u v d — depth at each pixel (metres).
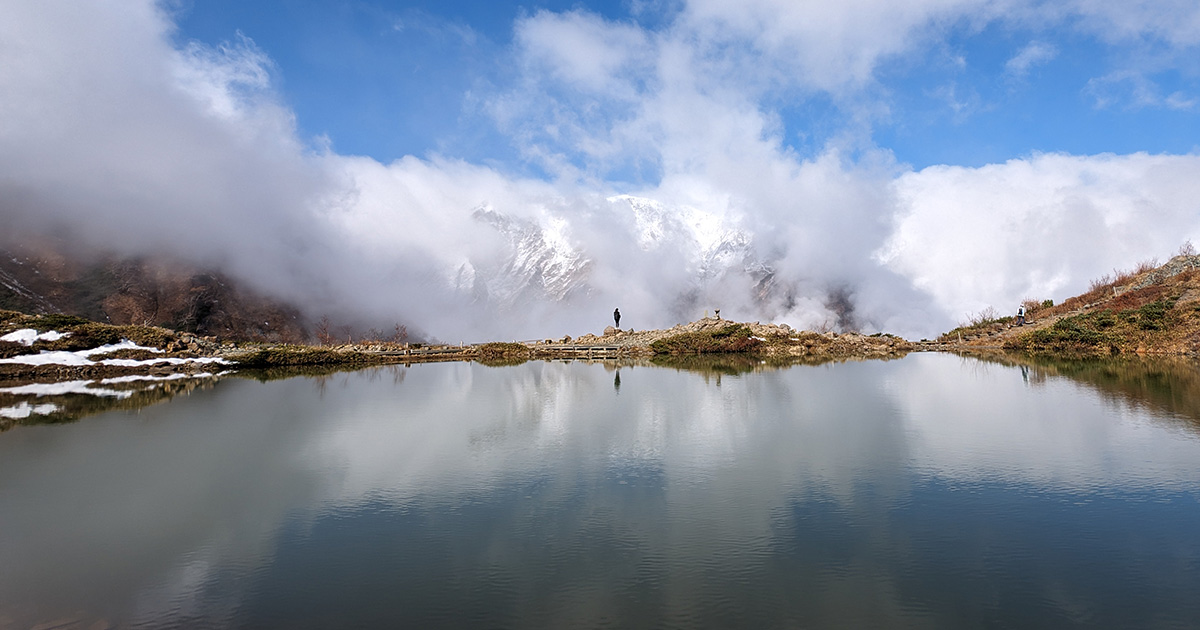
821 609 5.10
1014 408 14.09
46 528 7.12
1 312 29.83
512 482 8.77
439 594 5.47
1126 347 28.77
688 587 5.53
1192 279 35.25
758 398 16.59
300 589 5.60
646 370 26.73
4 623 5.02
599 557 6.20
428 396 18.28
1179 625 4.77
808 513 7.32
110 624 5.01
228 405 16.56
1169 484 8.06
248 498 8.15
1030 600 5.20
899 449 10.30
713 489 8.28
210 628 4.95
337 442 11.51
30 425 13.56
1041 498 7.67
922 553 6.16
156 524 7.22
